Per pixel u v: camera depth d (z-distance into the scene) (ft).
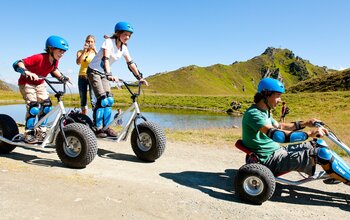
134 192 15.16
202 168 20.35
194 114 149.28
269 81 15.24
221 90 591.37
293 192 16.47
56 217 12.12
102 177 16.96
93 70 20.83
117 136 20.75
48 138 18.69
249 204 14.75
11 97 236.02
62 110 18.48
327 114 118.21
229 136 33.63
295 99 163.12
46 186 14.92
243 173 14.69
